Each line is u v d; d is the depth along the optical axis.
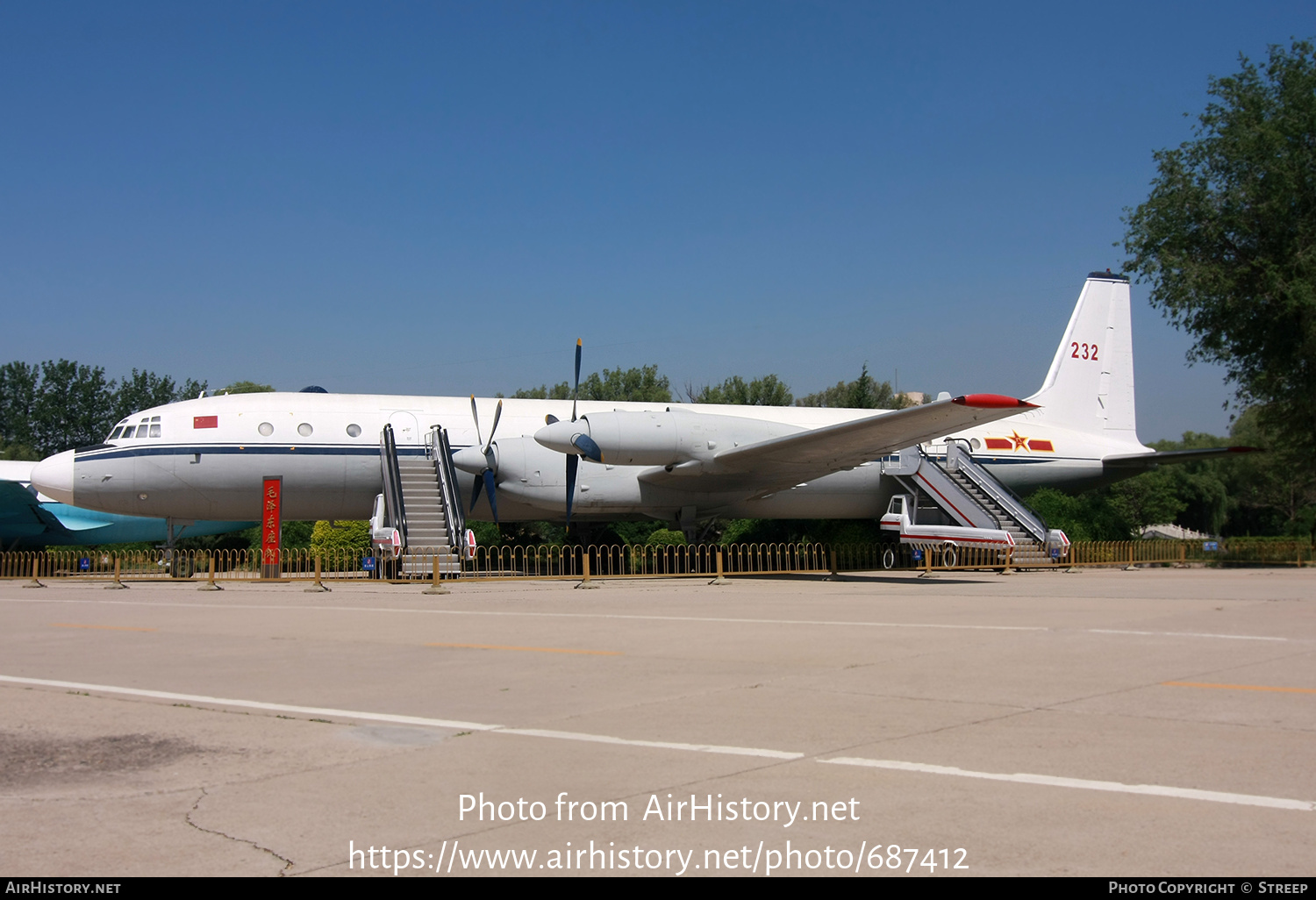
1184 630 11.12
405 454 24.20
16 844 4.29
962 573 25.20
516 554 33.09
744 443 22.56
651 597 16.59
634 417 22.05
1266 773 5.09
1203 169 31.83
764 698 7.26
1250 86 31.42
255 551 31.58
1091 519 30.39
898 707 6.86
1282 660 8.88
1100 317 33.06
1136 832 4.21
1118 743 5.75
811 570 26.30
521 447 23.53
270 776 5.30
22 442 81.06
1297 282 28.86
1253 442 64.19
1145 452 32.62
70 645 10.70
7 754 5.84
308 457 23.41
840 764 5.35
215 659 9.56
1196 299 30.86
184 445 22.84
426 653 9.85
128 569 30.45
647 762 5.46
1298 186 29.94
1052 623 11.94
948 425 20.39
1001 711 6.71
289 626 12.38
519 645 10.39
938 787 4.90
